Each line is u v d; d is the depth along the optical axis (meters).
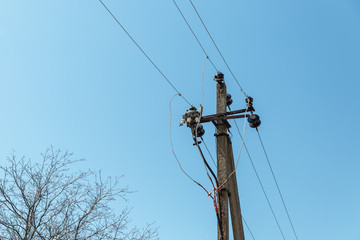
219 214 9.16
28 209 8.35
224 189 9.42
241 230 9.50
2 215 8.26
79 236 8.52
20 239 8.21
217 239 8.92
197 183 9.38
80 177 8.98
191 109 10.03
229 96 10.84
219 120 10.24
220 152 9.95
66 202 8.67
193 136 9.68
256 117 9.86
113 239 8.78
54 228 8.39
